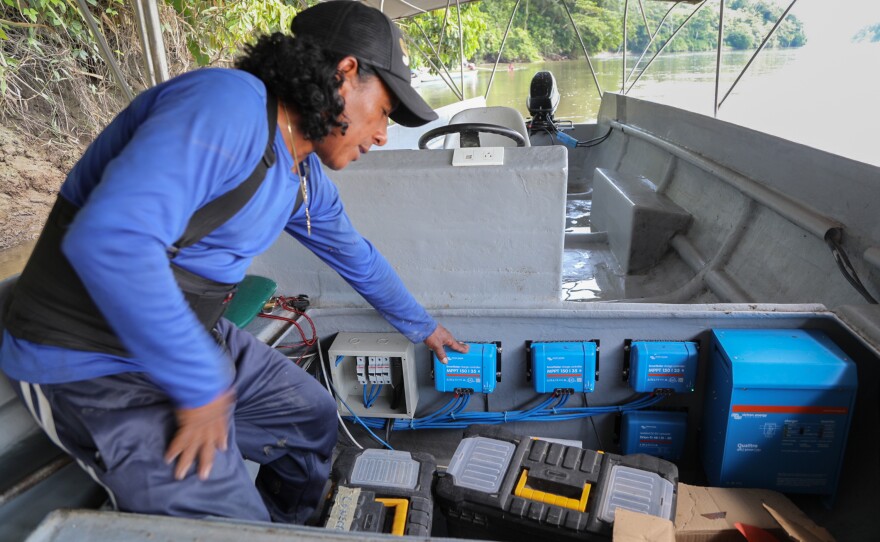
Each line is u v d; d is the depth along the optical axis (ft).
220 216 2.90
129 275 2.31
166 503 3.13
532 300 5.66
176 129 2.47
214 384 2.83
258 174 2.94
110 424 3.11
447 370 5.66
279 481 4.92
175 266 3.06
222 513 3.30
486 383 5.65
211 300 3.36
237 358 4.42
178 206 2.43
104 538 2.69
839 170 5.89
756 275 7.09
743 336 5.10
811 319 5.15
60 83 19.71
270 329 5.63
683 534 4.45
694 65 65.77
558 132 16.92
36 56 18.49
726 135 8.66
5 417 3.67
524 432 6.18
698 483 5.76
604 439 6.09
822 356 4.68
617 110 15.49
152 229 2.33
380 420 6.28
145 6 6.05
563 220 5.24
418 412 6.33
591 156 17.39
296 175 3.37
